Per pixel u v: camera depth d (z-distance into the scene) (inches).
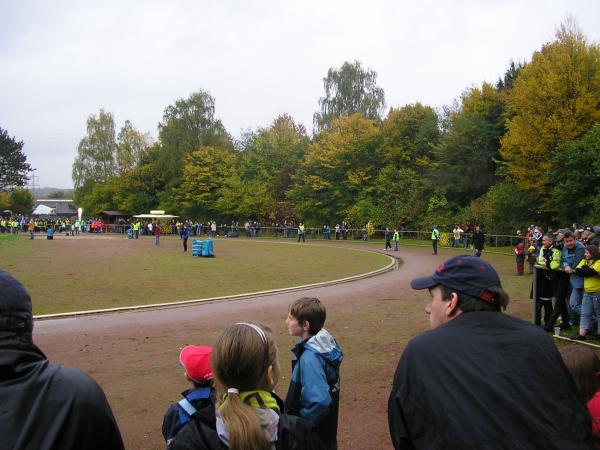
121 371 331.6
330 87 2987.2
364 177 2311.8
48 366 81.7
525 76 1497.3
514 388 84.4
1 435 72.9
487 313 96.7
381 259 1195.9
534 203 1477.6
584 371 133.9
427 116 2357.3
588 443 84.0
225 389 95.6
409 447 90.2
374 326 461.7
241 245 1772.9
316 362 147.3
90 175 3440.0
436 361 89.4
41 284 751.7
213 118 3051.2
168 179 3046.3
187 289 712.4
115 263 1082.1
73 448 75.9
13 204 4015.8
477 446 80.4
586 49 1382.9
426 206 2063.2
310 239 2235.5
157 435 234.7
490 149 1935.3
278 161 2876.5
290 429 97.3
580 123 1355.8
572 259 402.6
